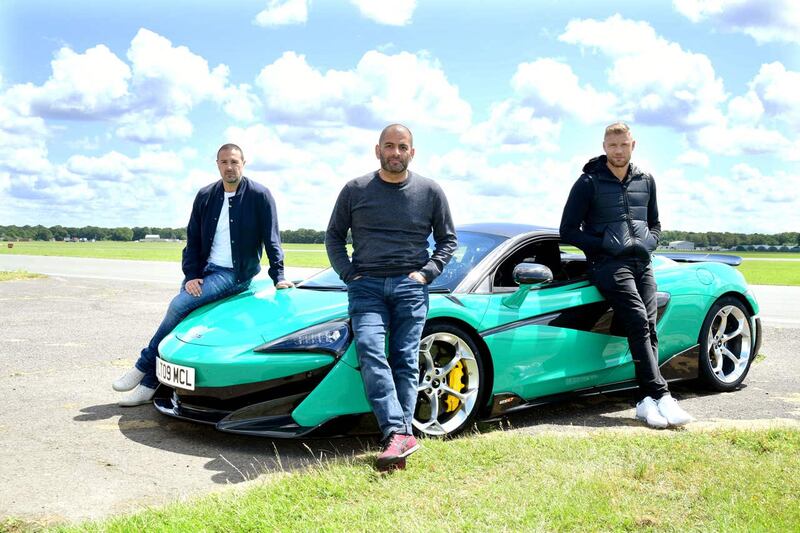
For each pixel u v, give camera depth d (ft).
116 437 12.45
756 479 9.19
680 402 15.42
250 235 15.03
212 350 12.06
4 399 15.33
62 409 14.46
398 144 11.13
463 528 7.73
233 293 15.19
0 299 38.14
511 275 13.99
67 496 9.47
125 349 22.12
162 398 13.76
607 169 14.26
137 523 7.94
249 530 7.77
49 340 23.91
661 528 7.77
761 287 60.54
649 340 13.80
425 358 11.98
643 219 14.35
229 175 14.80
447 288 13.02
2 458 11.18
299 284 15.29
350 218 11.57
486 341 12.58
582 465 9.87
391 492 8.91
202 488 9.82
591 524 7.86
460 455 10.34
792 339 24.88
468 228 15.35
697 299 15.94
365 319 10.97
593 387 14.49
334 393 11.27
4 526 8.38
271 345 11.64
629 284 13.85
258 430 11.34
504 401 12.92
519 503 8.41
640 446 10.81
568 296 14.12
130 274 63.52
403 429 10.16
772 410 14.65
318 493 8.87
